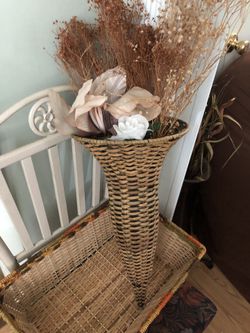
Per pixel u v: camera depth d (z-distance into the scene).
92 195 0.98
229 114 0.88
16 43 0.57
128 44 0.52
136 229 0.66
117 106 0.49
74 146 0.75
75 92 0.68
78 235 0.92
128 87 0.55
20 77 0.62
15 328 0.67
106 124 0.52
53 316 0.87
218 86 0.94
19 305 0.84
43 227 0.84
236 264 1.07
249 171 0.83
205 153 1.02
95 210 0.97
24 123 0.68
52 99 0.55
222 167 0.94
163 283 0.99
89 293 0.94
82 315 0.89
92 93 0.51
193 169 1.05
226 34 0.60
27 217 0.88
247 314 1.10
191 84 0.53
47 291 0.93
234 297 1.15
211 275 1.22
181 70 0.50
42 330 0.84
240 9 0.59
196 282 1.19
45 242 0.89
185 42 0.48
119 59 0.55
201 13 0.47
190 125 0.78
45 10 0.58
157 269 1.03
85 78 0.58
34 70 0.64
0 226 0.80
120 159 0.53
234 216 0.95
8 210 0.70
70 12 0.63
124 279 0.97
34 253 0.88
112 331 0.86
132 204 0.61
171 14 0.48
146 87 0.55
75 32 0.60
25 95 0.65
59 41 0.61
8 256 0.78
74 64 0.59
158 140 0.50
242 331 1.05
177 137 0.53
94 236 1.00
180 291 1.14
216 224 1.08
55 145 0.69
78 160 0.80
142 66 0.53
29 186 0.70
